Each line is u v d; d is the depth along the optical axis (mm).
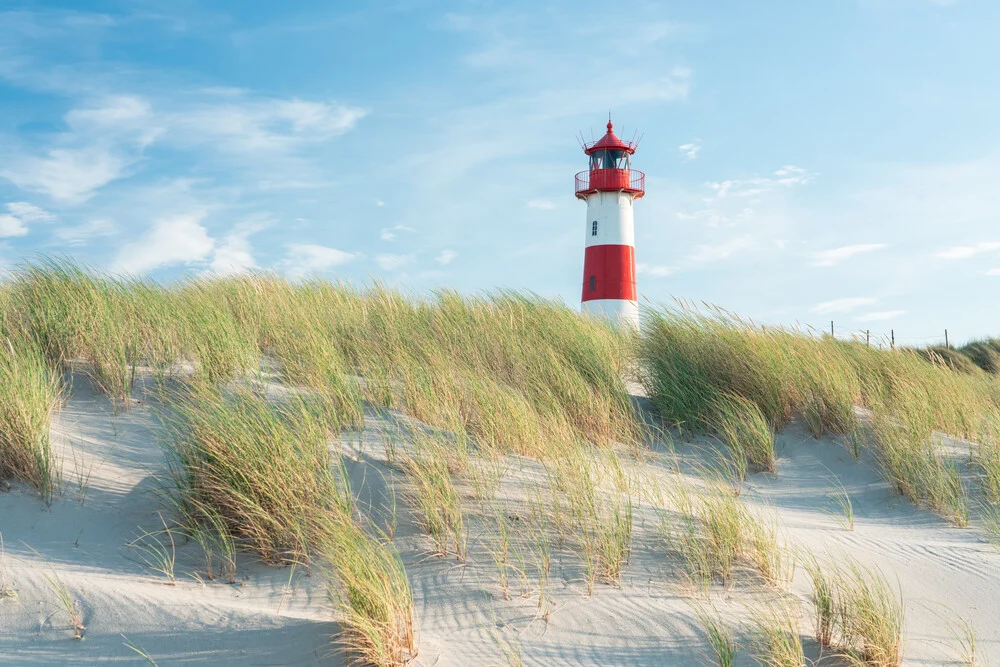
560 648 3551
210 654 3342
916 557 5074
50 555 4066
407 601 3598
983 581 4664
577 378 7602
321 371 6613
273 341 8094
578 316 10266
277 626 3479
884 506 6309
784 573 4422
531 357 8000
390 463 5270
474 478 5078
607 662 3465
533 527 4629
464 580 4062
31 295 7152
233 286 9484
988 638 3957
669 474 6426
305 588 3957
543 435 6055
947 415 7855
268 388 6520
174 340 7027
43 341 6555
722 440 7449
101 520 4523
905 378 8422
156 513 4652
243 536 4434
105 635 3441
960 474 6691
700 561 4387
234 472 4504
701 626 3730
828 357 8695
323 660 3270
